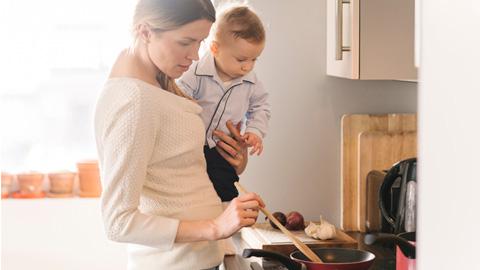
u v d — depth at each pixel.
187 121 1.76
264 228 2.57
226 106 2.28
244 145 2.28
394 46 2.16
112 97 1.66
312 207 2.79
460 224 0.54
